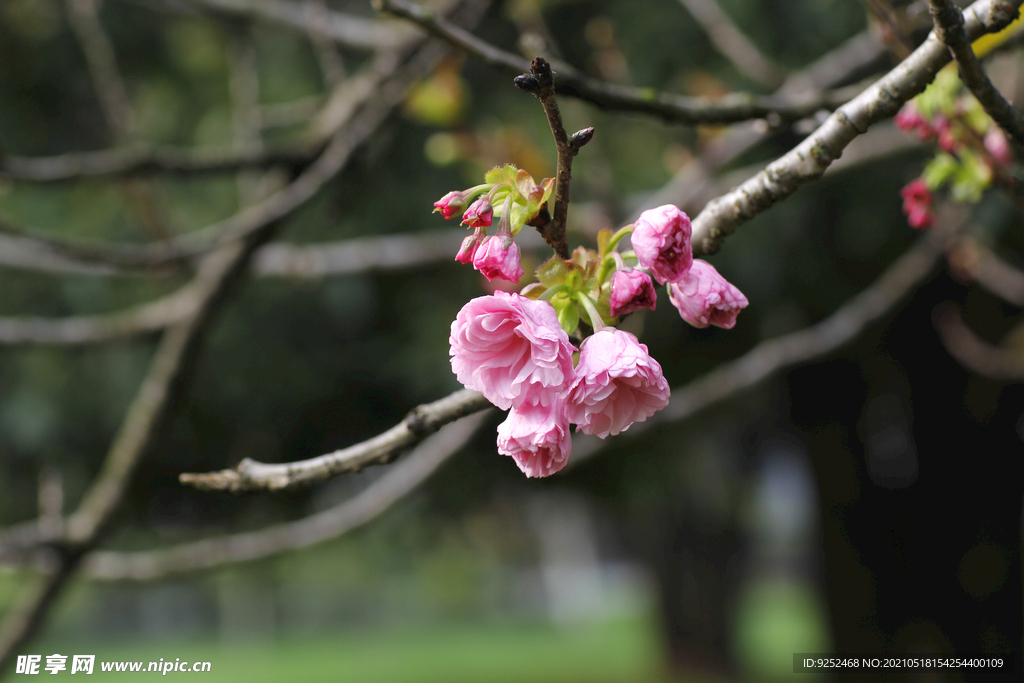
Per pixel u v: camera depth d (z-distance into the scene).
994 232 4.90
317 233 6.44
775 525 25.02
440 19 1.82
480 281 6.71
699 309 1.21
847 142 1.35
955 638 8.12
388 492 3.30
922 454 8.38
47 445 7.42
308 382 7.36
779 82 3.38
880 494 8.73
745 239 6.19
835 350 3.76
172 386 2.93
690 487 10.77
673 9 5.95
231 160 2.91
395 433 1.41
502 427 1.16
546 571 30.89
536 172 3.01
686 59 5.91
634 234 1.16
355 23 3.74
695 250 1.44
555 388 1.15
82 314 6.53
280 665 17.38
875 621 8.55
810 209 6.33
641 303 1.16
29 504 8.51
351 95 3.10
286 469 1.45
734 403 7.73
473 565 18.39
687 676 12.66
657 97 1.91
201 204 6.33
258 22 3.70
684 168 3.77
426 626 26.09
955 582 8.23
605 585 30.23
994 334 7.23
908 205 1.99
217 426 7.66
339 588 25.77
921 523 8.45
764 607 20.81
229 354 7.07
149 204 3.10
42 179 2.75
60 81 7.09
